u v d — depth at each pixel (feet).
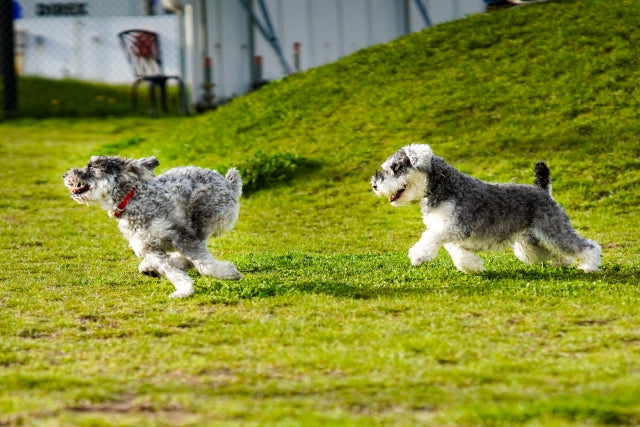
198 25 70.59
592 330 19.42
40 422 14.37
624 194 37.42
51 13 86.63
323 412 14.88
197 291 24.09
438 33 54.85
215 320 21.15
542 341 18.93
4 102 73.87
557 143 42.11
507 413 14.38
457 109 46.78
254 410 14.98
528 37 51.37
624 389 15.29
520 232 25.99
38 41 87.15
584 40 49.47
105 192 23.71
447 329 19.88
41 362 18.03
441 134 44.78
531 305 21.94
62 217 38.60
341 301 22.89
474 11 64.75
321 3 69.56
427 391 15.83
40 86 83.10
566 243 25.77
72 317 21.88
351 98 50.83
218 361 17.88
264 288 24.03
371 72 53.01
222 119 52.60
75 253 31.24
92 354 18.62
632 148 40.63
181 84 74.23
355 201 40.11
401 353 17.95
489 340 19.02
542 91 46.44
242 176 42.52
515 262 27.89
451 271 26.61
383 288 24.38
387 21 67.72
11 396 15.80
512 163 40.75
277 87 55.01
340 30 69.26
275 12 71.00
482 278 25.48
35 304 23.18
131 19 85.51
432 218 25.39
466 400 15.33
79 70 87.40
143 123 69.15
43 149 56.95
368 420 14.39
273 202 40.55
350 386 16.16
